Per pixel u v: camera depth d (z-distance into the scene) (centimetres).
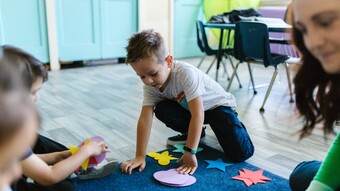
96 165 118
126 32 442
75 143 173
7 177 36
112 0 419
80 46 407
